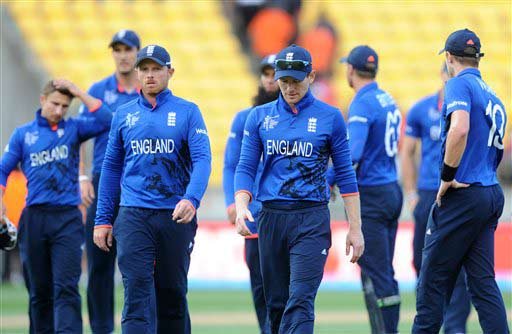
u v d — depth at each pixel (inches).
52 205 1178.0
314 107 996.6
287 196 989.8
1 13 2706.7
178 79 2785.4
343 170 1006.4
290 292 973.2
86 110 1321.4
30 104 2714.1
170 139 1014.4
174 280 1026.7
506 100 2827.3
